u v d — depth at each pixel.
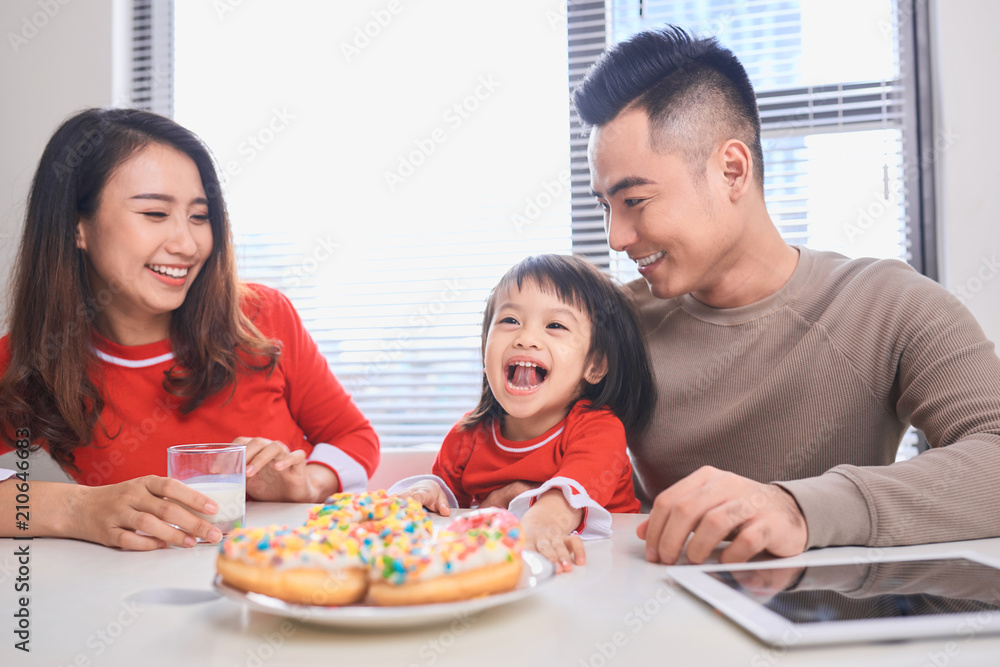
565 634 0.46
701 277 1.04
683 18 1.92
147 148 1.06
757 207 1.08
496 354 1.05
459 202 2.06
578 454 0.96
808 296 1.09
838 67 1.85
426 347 2.08
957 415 0.85
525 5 2.02
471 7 2.05
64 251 1.08
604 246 1.97
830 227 1.86
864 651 0.41
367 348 2.11
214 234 1.18
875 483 0.69
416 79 2.09
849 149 1.85
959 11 1.70
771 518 0.63
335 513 0.59
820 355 1.05
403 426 2.08
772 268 1.11
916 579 0.54
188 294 1.17
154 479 0.74
